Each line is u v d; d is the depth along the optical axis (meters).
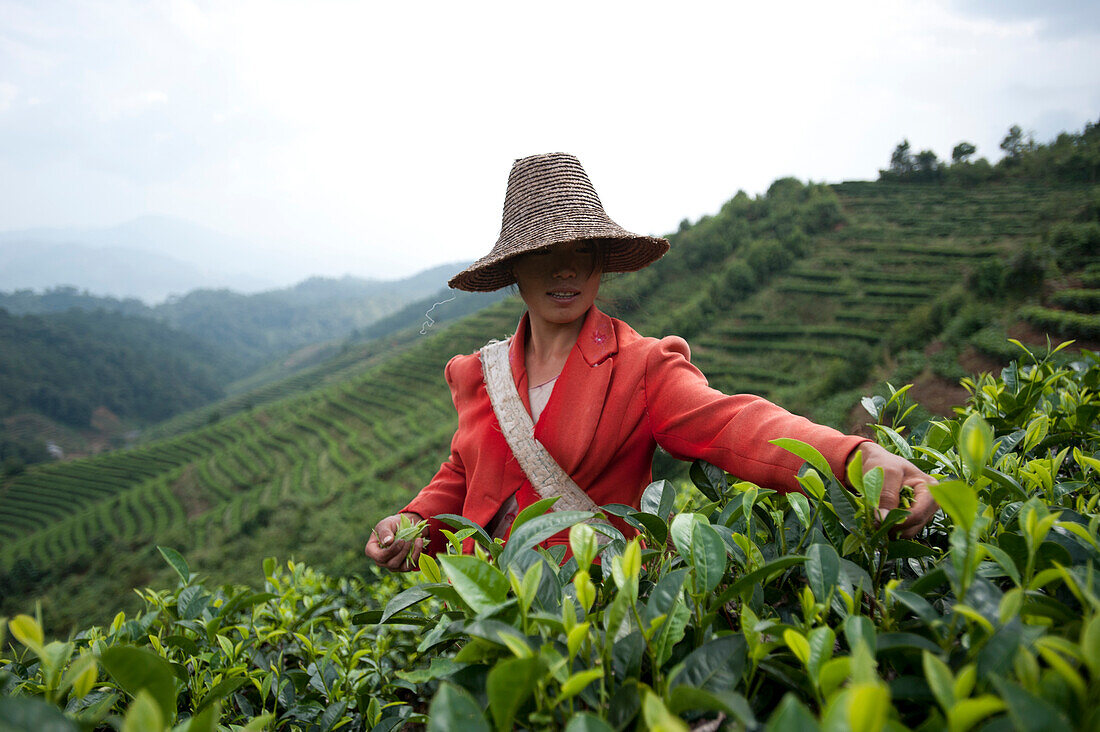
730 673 0.56
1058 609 0.57
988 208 47.03
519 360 1.55
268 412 64.62
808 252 47.50
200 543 37.41
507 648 0.60
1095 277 25.34
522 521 0.86
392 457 40.66
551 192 1.49
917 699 0.51
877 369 28.75
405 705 1.08
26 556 43.25
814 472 0.79
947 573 0.57
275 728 1.07
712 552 0.67
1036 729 0.37
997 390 1.28
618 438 1.39
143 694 0.41
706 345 39.94
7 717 0.44
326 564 26.28
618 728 0.52
